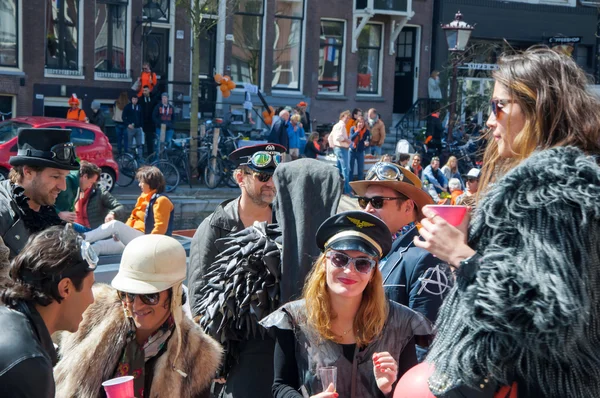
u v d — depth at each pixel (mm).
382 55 21562
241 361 3012
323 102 20641
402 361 2535
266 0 19453
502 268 1583
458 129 19375
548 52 1803
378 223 2453
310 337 2508
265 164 3504
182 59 18531
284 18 20031
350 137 15938
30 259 2107
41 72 16828
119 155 15086
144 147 15789
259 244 3012
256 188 3533
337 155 15305
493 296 1566
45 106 17031
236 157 3607
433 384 1769
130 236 4602
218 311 2996
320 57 20844
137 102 15836
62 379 2539
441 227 1737
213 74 19266
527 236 1592
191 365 2621
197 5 15297
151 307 2557
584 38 24156
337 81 21047
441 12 22047
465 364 1678
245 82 19656
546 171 1612
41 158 3424
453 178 12891
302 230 3037
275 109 18547
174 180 14445
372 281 2506
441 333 1769
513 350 1642
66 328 2219
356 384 2480
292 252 3014
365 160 16719
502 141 1830
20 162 3424
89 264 2201
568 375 1638
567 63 1777
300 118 16781
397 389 2006
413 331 2564
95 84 17500
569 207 1576
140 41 17938
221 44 18938
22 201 3393
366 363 2498
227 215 3562
